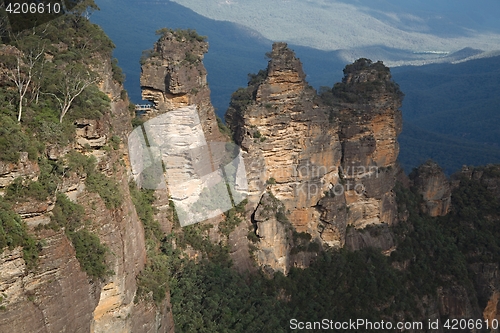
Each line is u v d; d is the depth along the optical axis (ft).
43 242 116.57
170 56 223.30
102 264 130.11
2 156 112.98
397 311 255.09
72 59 162.71
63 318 119.55
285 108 244.83
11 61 133.49
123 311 138.92
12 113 125.39
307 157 249.55
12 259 111.65
